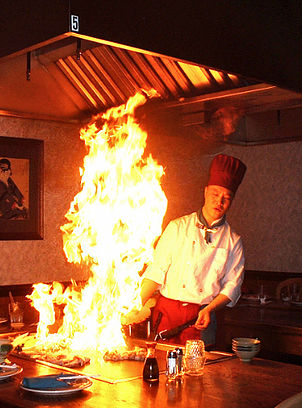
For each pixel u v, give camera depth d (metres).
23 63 2.86
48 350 2.50
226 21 2.22
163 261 3.09
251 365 2.33
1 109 3.02
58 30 1.80
